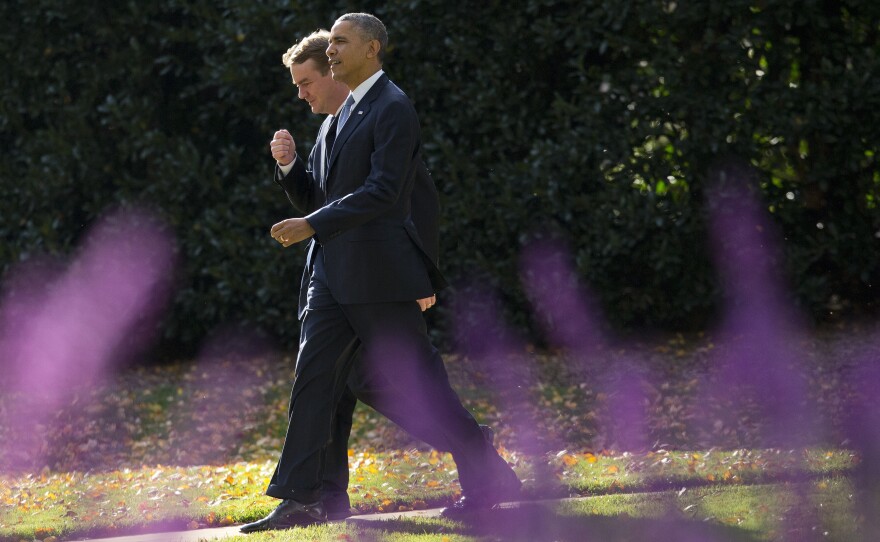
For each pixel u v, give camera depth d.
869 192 38.06
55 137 42.06
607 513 17.36
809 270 39.09
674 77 36.97
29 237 42.12
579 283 38.44
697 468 21.64
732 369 34.28
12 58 42.31
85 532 18.23
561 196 38.00
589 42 37.62
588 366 36.50
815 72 38.03
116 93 42.84
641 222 37.31
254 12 39.47
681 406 31.39
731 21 37.91
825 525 15.82
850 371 32.88
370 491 20.92
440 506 19.45
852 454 21.80
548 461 24.34
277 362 40.84
